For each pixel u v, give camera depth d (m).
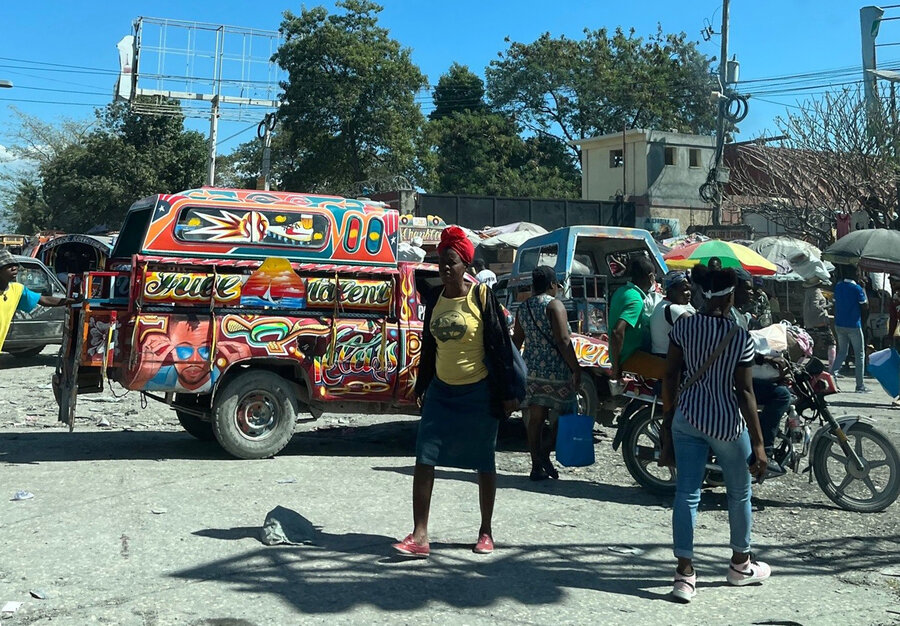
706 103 55.66
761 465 4.72
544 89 57.69
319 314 8.00
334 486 6.86
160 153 50.22
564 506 6.54
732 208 34.75
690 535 4.63
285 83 46.28
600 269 11.53
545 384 7.21
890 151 26.95
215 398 7.72
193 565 4.87
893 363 7.68
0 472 7.08
